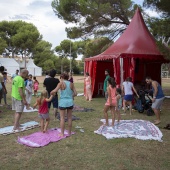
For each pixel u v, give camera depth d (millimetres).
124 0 19750
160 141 6398
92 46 22781
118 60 12445
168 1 12062
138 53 12641
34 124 8000
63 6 19797
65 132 7035
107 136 6680
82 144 6117
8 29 58875
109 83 7820
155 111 8398
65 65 69875
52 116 9430
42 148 5809
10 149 5715
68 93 6652
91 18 19453
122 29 21438
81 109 11133
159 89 8297
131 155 5418
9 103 12688
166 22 10953
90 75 16219
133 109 11000
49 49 65500
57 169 4645
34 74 57812
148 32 14555
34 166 4777
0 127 7719
